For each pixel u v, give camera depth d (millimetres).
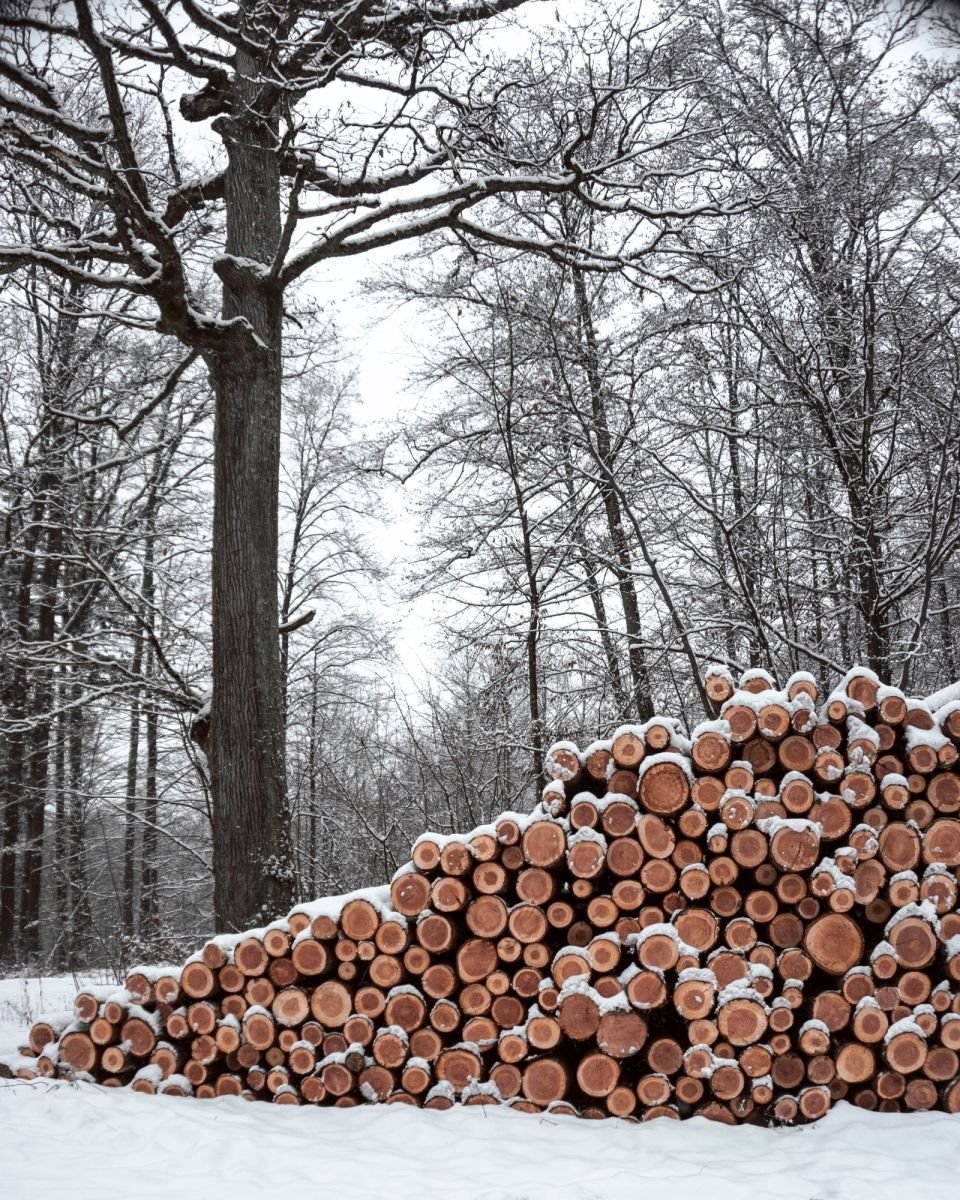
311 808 17578
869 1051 4898
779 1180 4035
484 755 13914
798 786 5188
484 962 5336
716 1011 4965
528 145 10711
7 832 20031
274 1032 5520
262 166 9633
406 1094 5281
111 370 15297
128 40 9016
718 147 11867
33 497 14180
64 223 9680
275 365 9234
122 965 11047
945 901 5059
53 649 14055
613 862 5230
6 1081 5672
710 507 10906
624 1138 4641
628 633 13281
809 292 11375
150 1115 5078
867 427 10984
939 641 13719
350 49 9219
